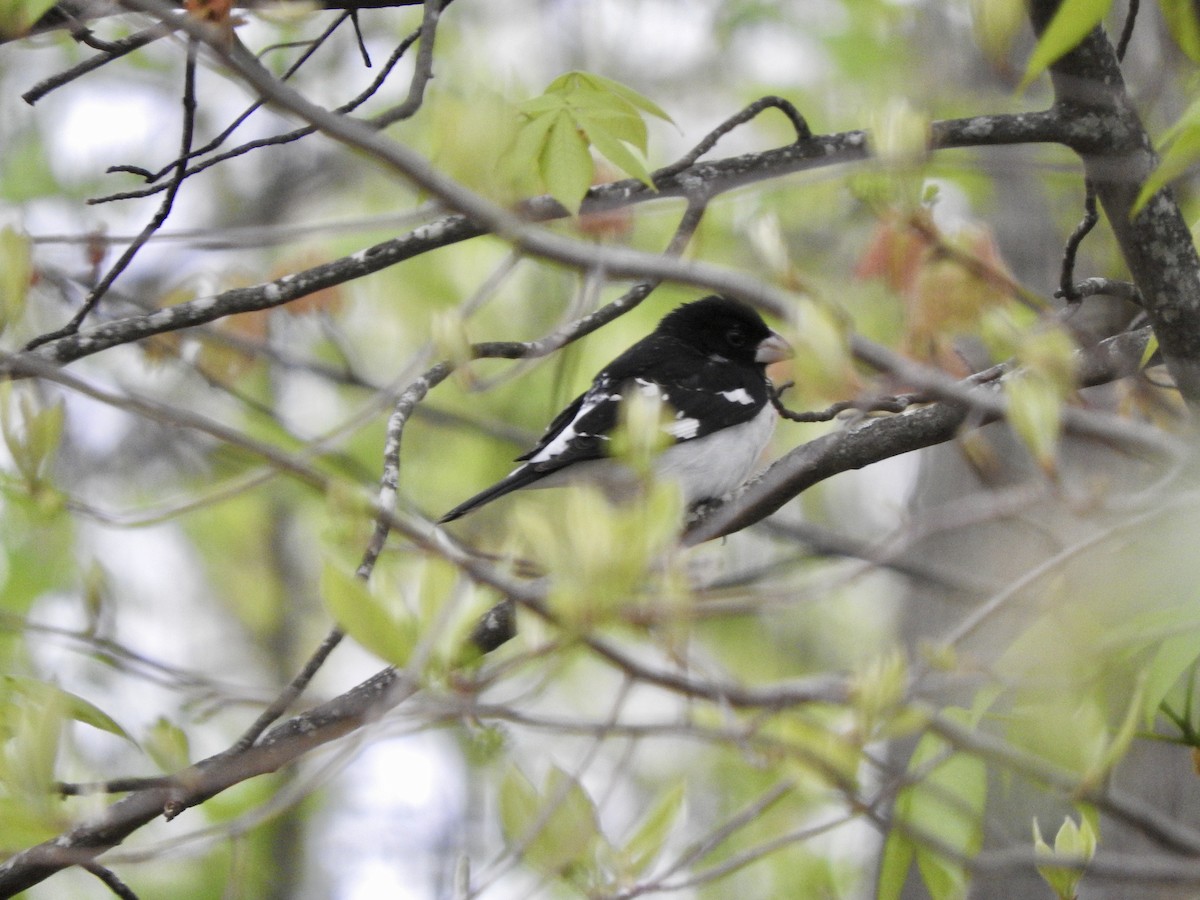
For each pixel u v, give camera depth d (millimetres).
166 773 5254
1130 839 7148
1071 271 6992
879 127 5418
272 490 14734
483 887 4637
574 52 14508
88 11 5547
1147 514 4844
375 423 14164
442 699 4336
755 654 14836
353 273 7512
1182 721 5711
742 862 4734
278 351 11734
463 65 11977
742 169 7797
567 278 13953
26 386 6578
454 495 14688
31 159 14133
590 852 4754
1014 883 7270
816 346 4230
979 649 7684
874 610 15258
